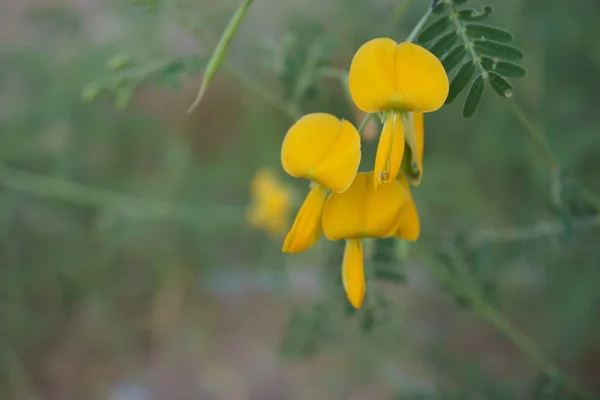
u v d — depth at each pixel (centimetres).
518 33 58
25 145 68
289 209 59
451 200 65
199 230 73
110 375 79
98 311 77
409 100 31
